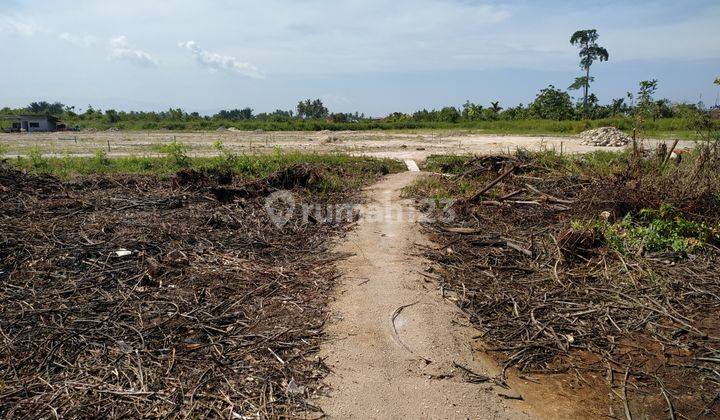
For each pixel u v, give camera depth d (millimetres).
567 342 3969
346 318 4133
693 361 3754
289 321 4082
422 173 11500
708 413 3188
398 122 41188
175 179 8953
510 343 3961
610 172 8156
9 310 4129
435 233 6469
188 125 41750
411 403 3146
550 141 23969
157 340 3736
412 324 4059
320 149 19875
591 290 4812
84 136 31109
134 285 4648
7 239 5504
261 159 12492
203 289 4613
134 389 3166
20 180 8477
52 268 4922
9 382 3209
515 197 7777
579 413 3168
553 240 5855
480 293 4746
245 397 3131
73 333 3789
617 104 41750
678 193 6566
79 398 3078
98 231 5953
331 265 5285
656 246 5699
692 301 4633
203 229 6301
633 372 3607
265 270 5102
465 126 37000
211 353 3607
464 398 3227
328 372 3424
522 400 3279
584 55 47594
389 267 5211
